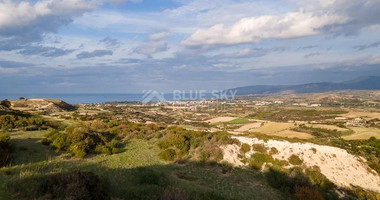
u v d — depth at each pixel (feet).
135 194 39.75
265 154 89.51
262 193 63.67
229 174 73.10
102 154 70.23
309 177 79.87
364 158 108.06
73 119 159.84
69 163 57.52
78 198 30.07
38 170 48.26
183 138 88.33
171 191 41.29
